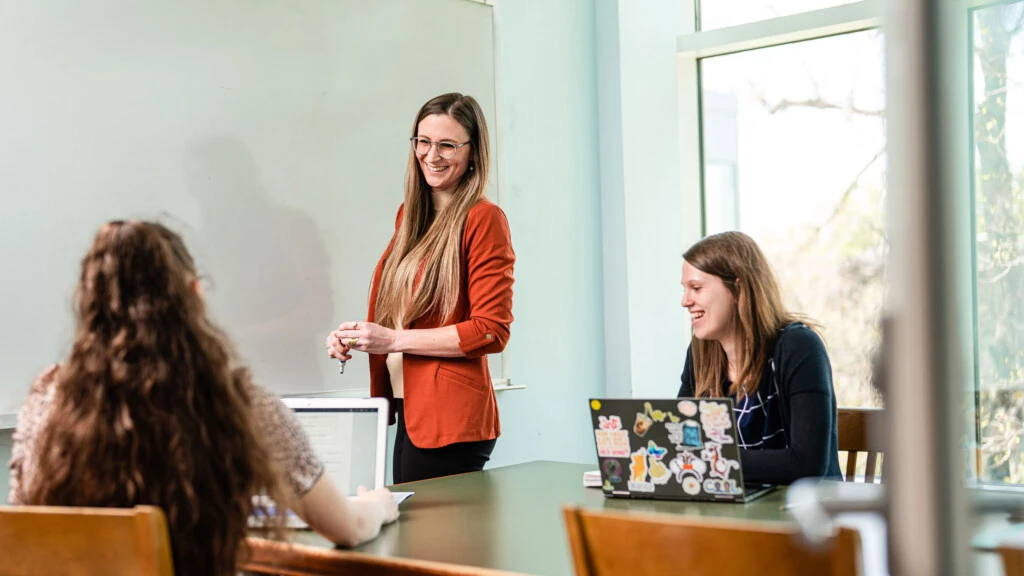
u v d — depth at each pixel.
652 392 4.51
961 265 0.53
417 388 2.44
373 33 3.45
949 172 0.52
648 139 4.53
